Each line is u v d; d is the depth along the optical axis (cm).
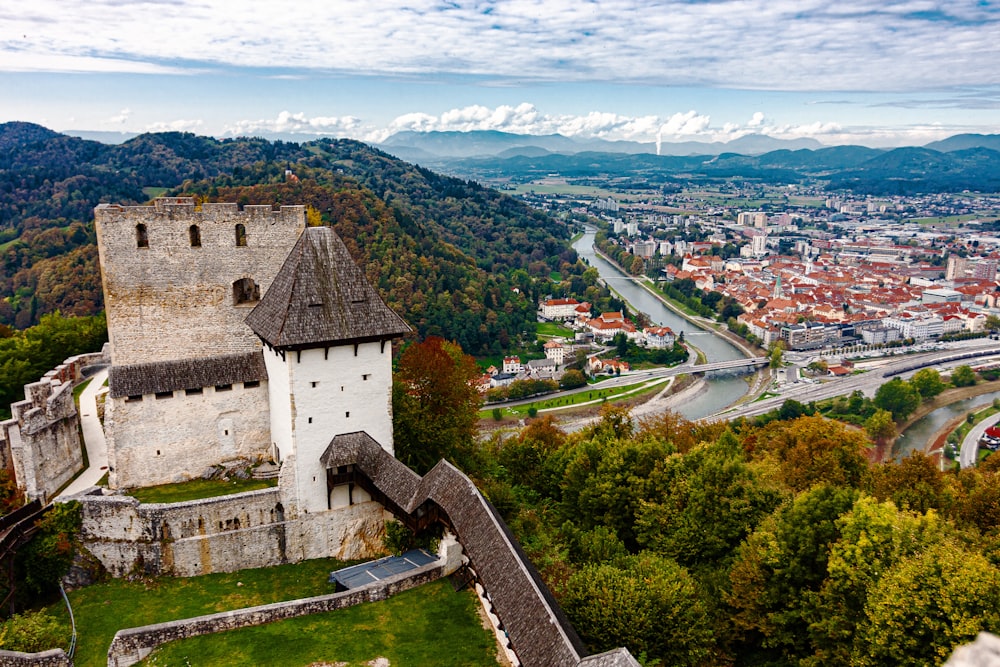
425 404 6794
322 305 5175
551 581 5084
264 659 3959
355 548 5494
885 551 4400
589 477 6731
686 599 4575
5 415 7250
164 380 5544
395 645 4109
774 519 5322
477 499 4547
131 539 4916
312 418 5222
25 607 4678
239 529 5128
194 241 5709
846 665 4297
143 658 3997
